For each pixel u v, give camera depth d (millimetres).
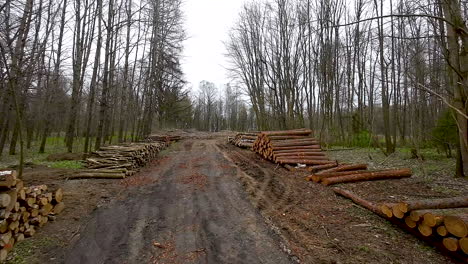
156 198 6059
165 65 24312
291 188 6918
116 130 33938
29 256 3457
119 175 7883
